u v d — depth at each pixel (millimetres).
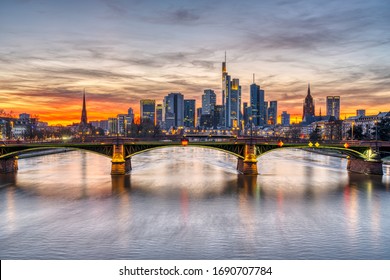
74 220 75438
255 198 95500
